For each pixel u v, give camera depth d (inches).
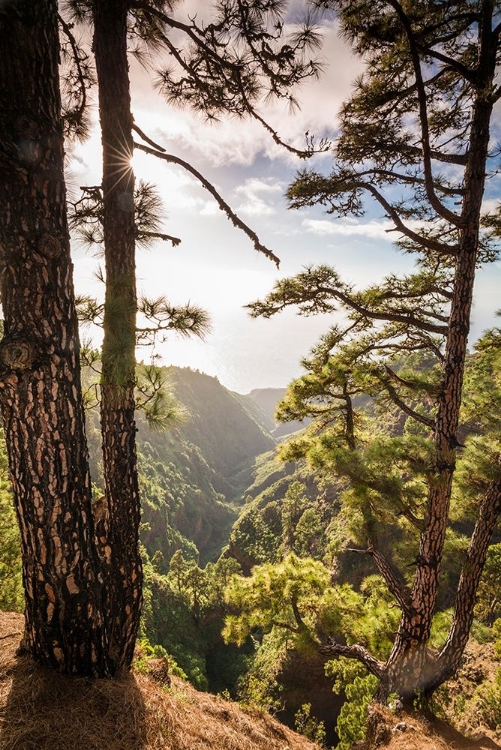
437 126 250.8
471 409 289.9
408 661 249.9
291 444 323.6
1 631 141.5
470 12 197.3
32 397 100.5
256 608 328.8
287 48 127.4
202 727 132.7
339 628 310.8
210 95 151.6
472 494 292.2
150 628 1669.5
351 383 295.3
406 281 259.9
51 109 94.8
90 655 118.9
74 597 111.9
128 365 116.9
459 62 217.2
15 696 104.6
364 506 247.8
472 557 268.1
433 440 236.5
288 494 2571.4
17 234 94.3
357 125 227.8
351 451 228.7
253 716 201.8
